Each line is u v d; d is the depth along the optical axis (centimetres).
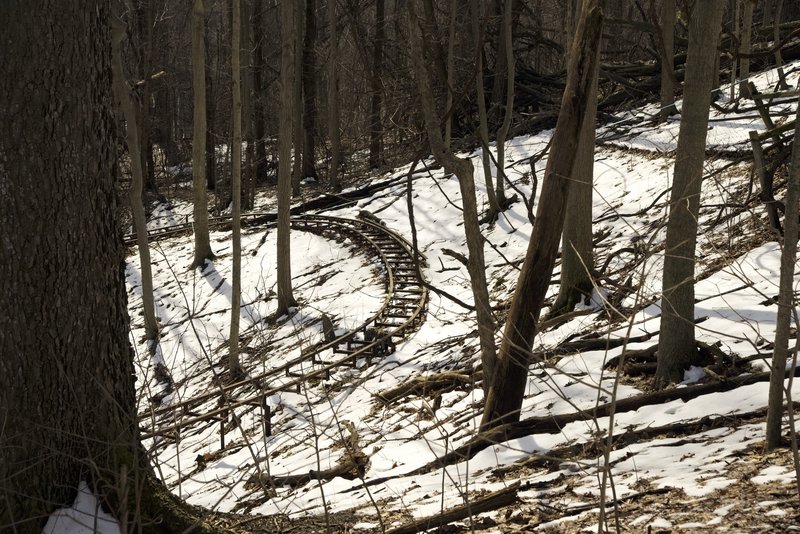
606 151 2095
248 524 598
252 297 1972
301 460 922
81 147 488
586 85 757
